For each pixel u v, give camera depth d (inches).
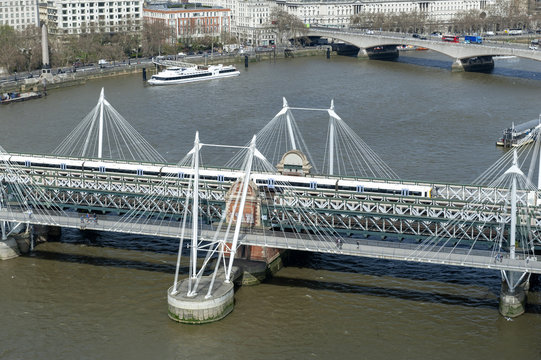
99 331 5329.7
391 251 5610.2
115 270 6205.7
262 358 5017.2
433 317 5452.8
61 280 6053.2
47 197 6732.3
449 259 5447.8
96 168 7052.2
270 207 6033.5
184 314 5369.1
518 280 5393.7
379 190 6309.1
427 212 5792.3
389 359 4987.7
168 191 6299.2
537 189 6195.9
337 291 5841.5
